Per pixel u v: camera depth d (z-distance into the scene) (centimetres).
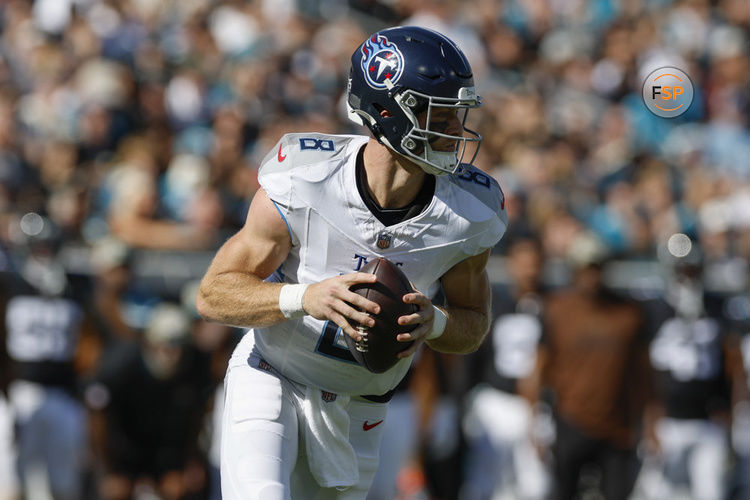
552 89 4162
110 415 2177
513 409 2428
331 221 1083
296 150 1089
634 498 2547
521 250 2458
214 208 2681
